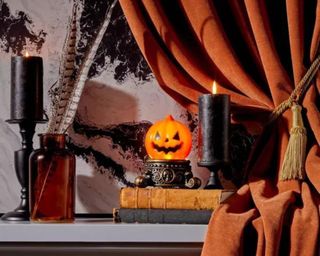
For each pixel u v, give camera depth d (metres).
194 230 1.28
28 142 1.41
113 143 1.53
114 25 1.54
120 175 1.53
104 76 1.54
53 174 1.35
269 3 1.46
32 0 1.54
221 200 1.29
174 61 1.46
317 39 1.36
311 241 1.20
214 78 1.44
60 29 1.54
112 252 1.39
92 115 1.53
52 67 1.54
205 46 1.41
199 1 1.42
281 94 1.36
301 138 1.31
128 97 1.53
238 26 1.45
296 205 1.29
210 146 1.32
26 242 1.39
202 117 1.33
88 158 1.53
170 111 1.53
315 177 1.27
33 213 1.35
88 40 1.54
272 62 1.37
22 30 1.54
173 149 1.38
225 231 1.23
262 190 1.28
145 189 1.32
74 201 1.37
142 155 1.53
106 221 1.39
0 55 1.54
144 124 1.53
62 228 1.30
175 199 1.31
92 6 1.55
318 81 1.36
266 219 1.21
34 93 1.38
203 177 1.52
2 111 1.53
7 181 1.53
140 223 1.31
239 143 1.51
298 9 1.37
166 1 1.47
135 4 1.42
